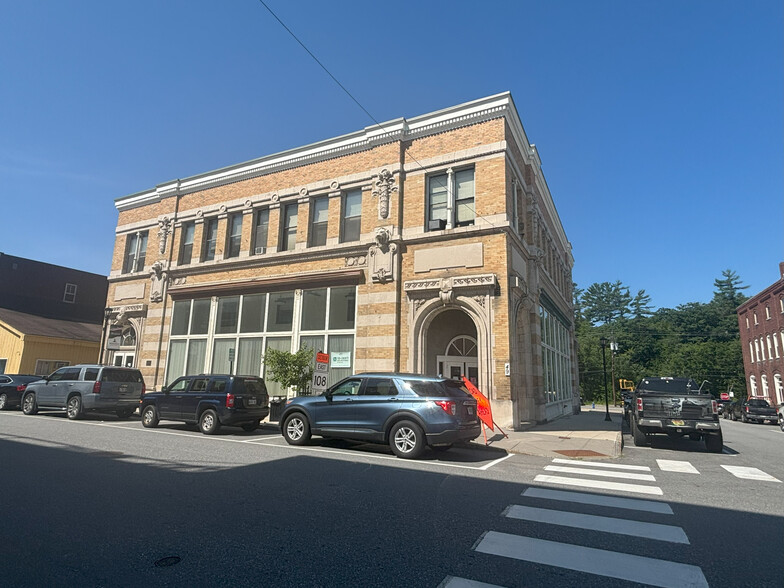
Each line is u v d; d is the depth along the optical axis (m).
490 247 14.62
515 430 13.69
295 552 4.19
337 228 17.56
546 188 22.30
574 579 3.73
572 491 6.66
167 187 22.59
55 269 35.47
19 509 5.30
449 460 9.14
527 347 17.11
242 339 18.72
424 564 3.96
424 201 16.08
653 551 4.36
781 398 36.19
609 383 60.28
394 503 5.78
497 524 5.04
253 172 20.08
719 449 11.55
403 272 15.88
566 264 30.38
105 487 6.30
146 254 22.75
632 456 10.52
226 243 20.39
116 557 4.03
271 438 11.87
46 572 3.71
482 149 15.39
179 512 5.29
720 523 5.27
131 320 22.27
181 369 20.05
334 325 16.70
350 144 17.86
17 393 19.22
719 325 67.94
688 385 12.40
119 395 15.61
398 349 15.37
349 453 9.56
